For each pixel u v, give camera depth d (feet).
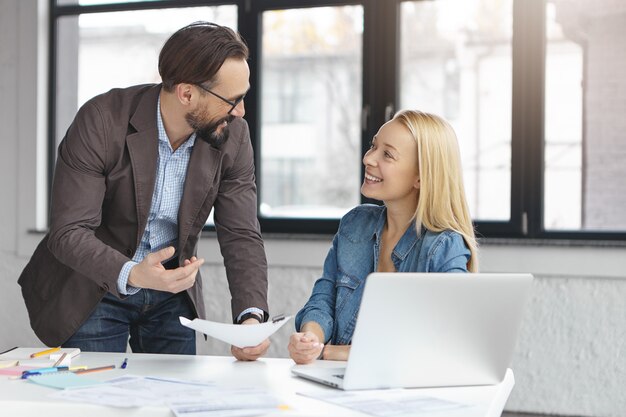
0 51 13.52
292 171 12.81
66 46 13.57
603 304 11.03
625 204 11.25
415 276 4.90
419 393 5.00
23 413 4.65
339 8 12.47
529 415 11.35
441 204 6.33
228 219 7.32
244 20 12.69
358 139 12.55
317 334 6.46
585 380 11.13
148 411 4.52
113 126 6.67
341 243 6.81
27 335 13.50
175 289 5.91
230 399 4.68
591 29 11.34
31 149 13.41
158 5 13.08
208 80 6.38
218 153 7.03
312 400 4.75
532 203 11.43
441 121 6.45
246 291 7.07
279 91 12.80
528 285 5.19
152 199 6.98
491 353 5.25
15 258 13.48
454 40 11.94
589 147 11.38
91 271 6.17
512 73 11.48
